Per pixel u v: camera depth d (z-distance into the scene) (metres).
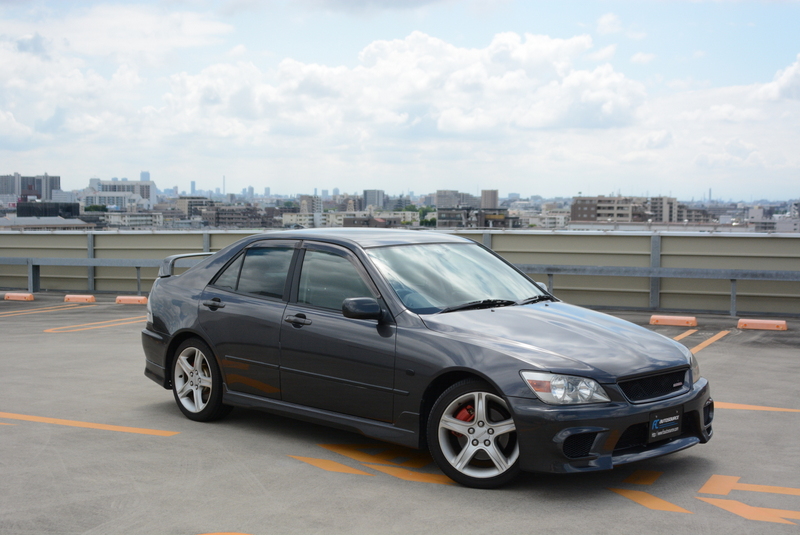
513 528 3.84
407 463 4.98
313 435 5.66
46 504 4.19
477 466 4.51
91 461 4.98
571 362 4.27
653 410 4.30
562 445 4.11
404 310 4.84
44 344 9.91
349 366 4.94
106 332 11.04
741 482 4.56
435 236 5.92
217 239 16.66
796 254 12.74
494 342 4.46
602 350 4.45
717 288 13.13
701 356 8.91
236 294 5.74
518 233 14.20
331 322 5.09
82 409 6.42
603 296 13.77
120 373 7.98
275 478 4.66
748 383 7.41
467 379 4.46
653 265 13.39
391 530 3.82
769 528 3.84
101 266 17.19
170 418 6.13
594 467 4.14
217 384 5.82
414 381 4.63
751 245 12.95
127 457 5.07
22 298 15.73
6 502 4.22
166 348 6.11
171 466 4.89
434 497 4.31
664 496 4.31
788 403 6.58
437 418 4.54
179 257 6.59
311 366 5.15
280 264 5.60
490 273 5.62
